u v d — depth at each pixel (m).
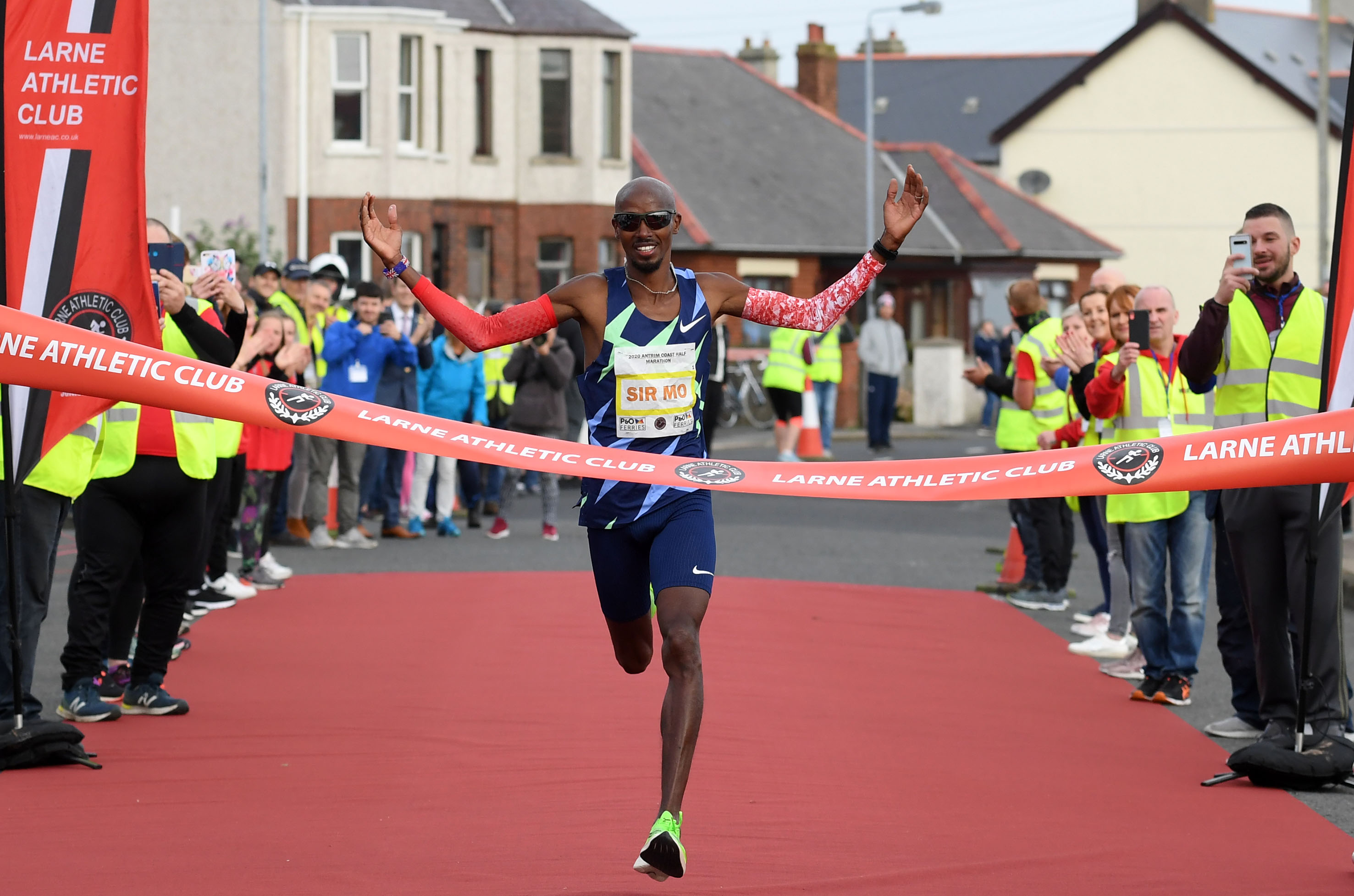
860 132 77.12
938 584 20.27
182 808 9.55
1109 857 8.78
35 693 12.83
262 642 15.21
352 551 22.55
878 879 8.33
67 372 8.80
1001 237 64.44
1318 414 8.95
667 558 8.20
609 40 56.25
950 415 56.38
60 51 10.18
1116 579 15.23
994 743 11.64
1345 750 10.36
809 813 9.62
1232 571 11.81
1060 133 82.12
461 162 54.31
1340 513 10.50
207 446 11.87
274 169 51.16
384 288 25.45
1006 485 8.53
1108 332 15.02
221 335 11.72
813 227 59.91
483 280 55.44
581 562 21.39
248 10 50.47
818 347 42.56
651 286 8.50
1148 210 81.25
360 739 11.32
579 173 55.94
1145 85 80.88
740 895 8.01
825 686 13.60
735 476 8.31
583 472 8.29
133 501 11.66
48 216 10.20
